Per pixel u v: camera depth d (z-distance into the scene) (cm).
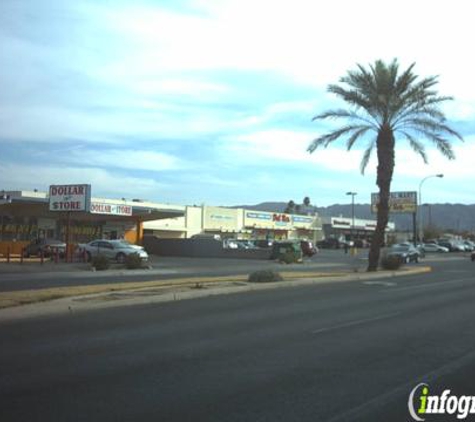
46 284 2262
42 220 5447
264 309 1566
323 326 1264
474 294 2002
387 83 3197
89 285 2177
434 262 5119
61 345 1043
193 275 2894
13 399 703
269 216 9144
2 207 4978
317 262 4681
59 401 695
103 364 889
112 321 1345
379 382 788
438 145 3259
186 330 1210
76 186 3972
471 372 848
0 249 4812
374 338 1116
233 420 627
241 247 5628
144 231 7269
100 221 5916
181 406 675
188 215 7800
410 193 7981
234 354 964
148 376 813
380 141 3300
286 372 839
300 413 652
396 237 11925
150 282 2247
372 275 2977
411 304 1688
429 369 864
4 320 1366
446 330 1214
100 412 652
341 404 688
